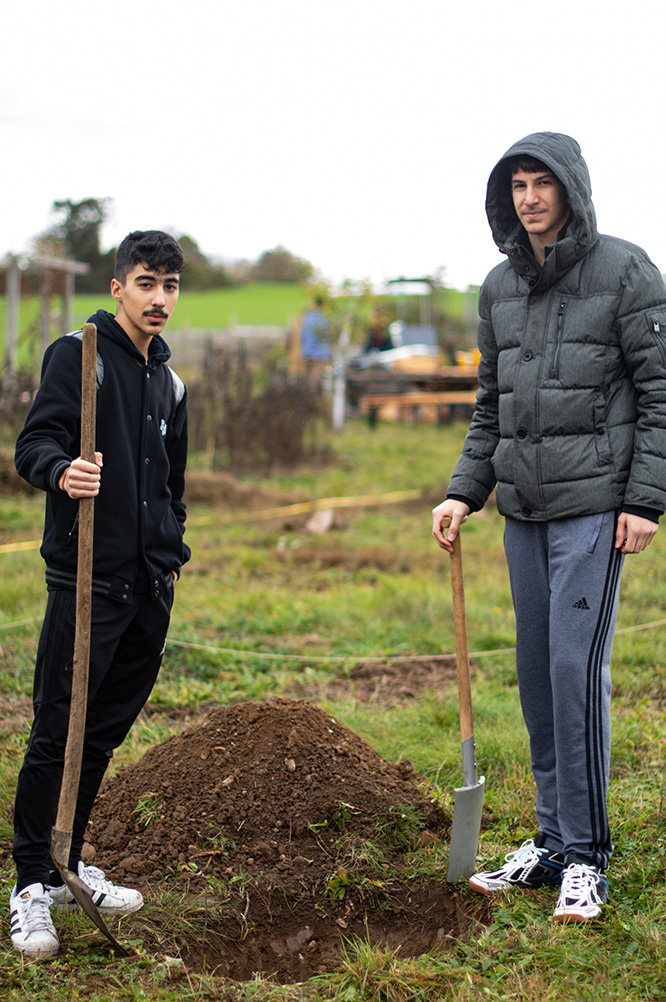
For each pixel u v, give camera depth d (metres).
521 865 2.97
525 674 3.03
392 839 3.22
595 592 2.81
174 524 2.89
